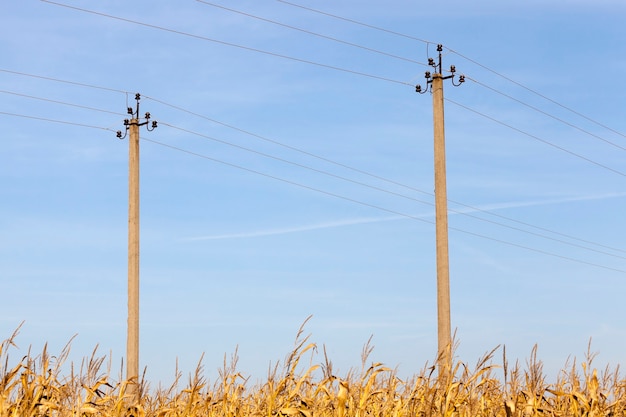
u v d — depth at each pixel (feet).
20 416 40.47
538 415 45.47
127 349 88.43
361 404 45.73
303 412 44.55
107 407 46.57
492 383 46.39
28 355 41.83
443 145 76.69
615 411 47.98
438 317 73.61
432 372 45.19
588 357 48.88
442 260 74.38
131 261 90.17
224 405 47.34
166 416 47.44
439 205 75.61
